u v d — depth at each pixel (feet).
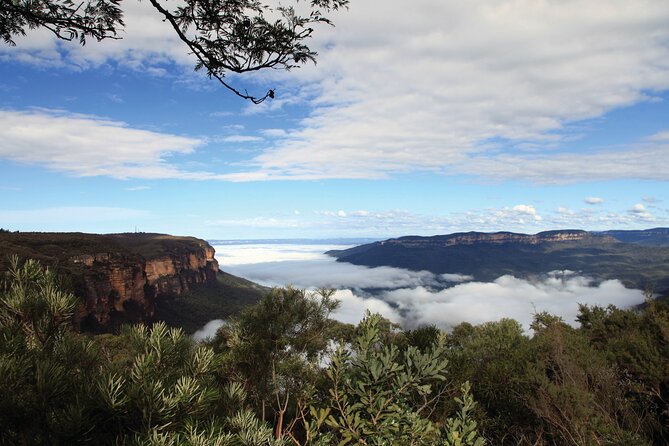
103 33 9.78
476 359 28.37
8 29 9.85
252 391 13.61
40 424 5.47
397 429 7.02
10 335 6.34
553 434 15.99
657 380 20.30
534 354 22.70
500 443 18.30
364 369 7.33
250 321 14.75
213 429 6.11
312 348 14.70
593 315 35.37
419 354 7.48
